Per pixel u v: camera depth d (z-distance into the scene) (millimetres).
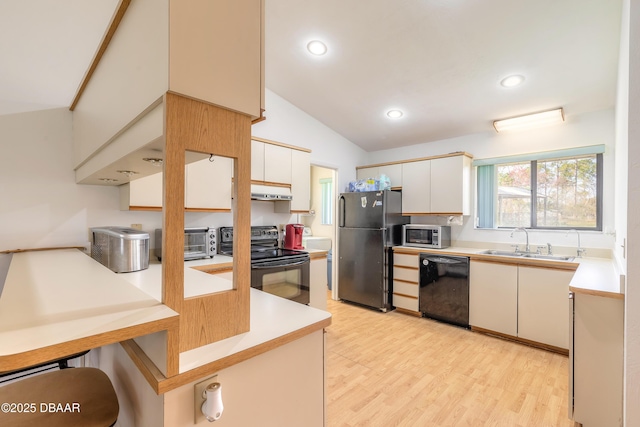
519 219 3416
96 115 1438
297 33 2361
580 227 3047
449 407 1894
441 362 2471
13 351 531
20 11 1749
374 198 3828
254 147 3045
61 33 1908
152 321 693
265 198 3090
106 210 2396
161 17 801
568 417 1729
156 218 2633
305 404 1085
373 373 2295
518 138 3357
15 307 778
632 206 1261
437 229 3541
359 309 3908
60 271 1312
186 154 931
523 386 2125
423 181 3777
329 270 5117
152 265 2133
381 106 3336
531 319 2760
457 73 2578
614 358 1588
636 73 1252
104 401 977
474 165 3643
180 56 788
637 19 1245
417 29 2170
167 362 722
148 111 895
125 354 1081
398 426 1722
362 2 2016
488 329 3021
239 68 932
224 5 897
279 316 1148
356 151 4539
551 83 2541
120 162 1216
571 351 1714
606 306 1611
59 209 2207
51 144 2166
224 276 2449
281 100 3471
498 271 2961
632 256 1264
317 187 5520
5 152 2021
